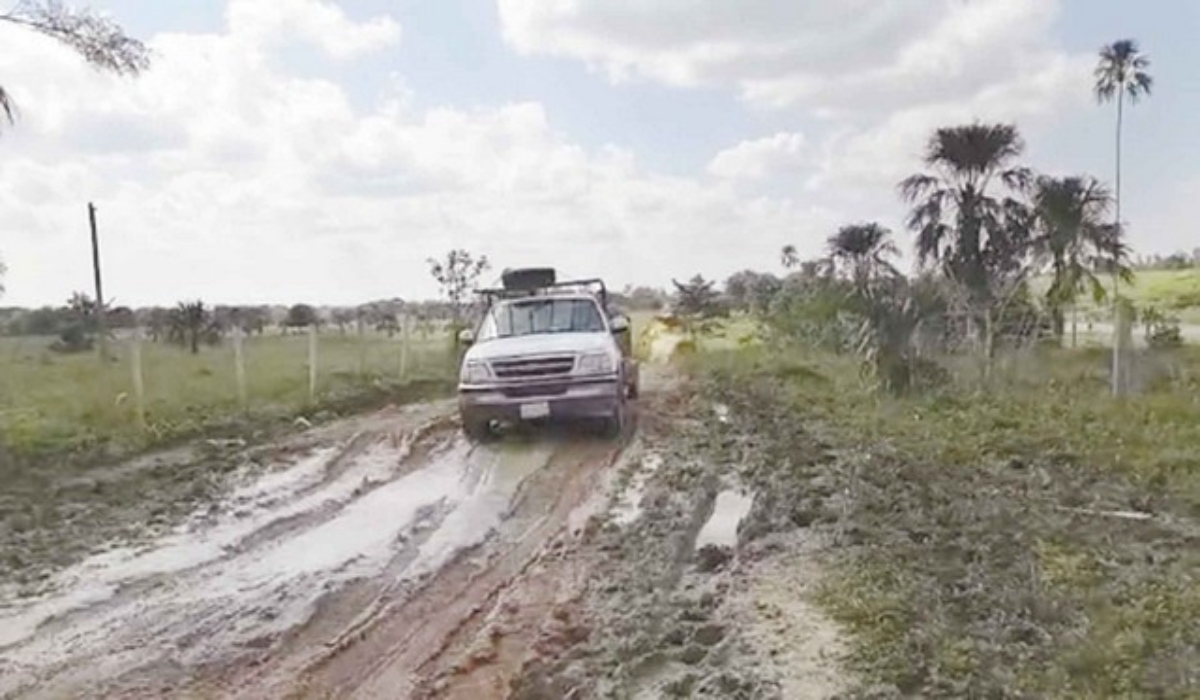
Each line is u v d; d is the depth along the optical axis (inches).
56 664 228.7
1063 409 573.9
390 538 337.1
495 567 301.0
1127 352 690.2
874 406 610.5
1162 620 223.3
